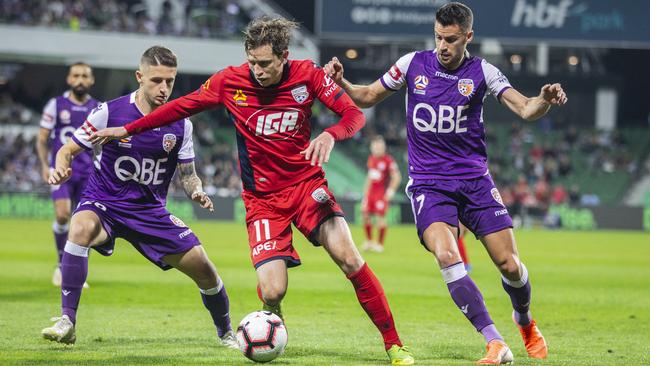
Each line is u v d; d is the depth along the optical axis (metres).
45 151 19.23
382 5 62.94
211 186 61.00
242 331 9.98
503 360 10.09
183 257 11.26
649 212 57.69
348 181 67.19
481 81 10.79
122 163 11.20
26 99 66.19
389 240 41.41
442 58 10.64
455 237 10.70
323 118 68.81
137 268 24.45
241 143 10.49
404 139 69.38
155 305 16.23
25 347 11.14
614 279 24.42
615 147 71.44
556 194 62.94
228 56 66.00
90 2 64.31
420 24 63.22
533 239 45.66
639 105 78.19
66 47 61.62
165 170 11.47
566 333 13.78
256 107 10.23
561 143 71.75
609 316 16.12
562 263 30.25
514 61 75.44
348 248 10.12
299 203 10.38
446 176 10.85
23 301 16.19
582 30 63.66
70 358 10.30
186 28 65.88
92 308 15.58
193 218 54.69
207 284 11.40
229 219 54.91
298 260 10.50
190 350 11.19
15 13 60.97
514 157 69.69
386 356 10.96
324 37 63.06
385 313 10.17
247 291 19.03
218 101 10.35
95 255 29.02
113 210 11.35
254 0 67.00
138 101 11.31
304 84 10.22
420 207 10.79
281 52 9.83
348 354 11.10
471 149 10.94
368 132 70.44
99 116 11.14
